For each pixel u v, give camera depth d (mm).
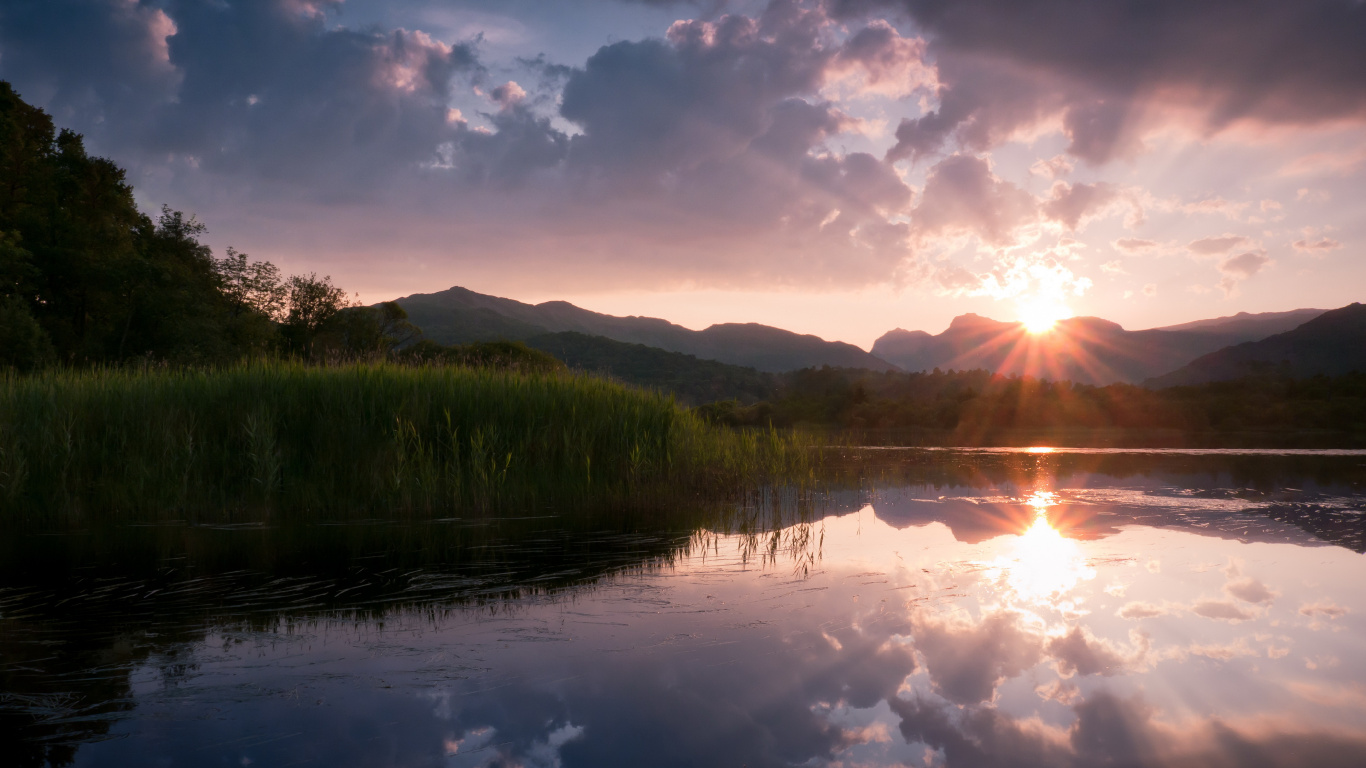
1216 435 31469
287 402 9414
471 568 5586
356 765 2545
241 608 4473
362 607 4500
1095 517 8227
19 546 6395
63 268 26531
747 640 3965
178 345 25141
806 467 12039
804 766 2559
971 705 3143
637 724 2898
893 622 4312
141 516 7859
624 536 6969
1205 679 3477
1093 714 3057
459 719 2934
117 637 3910
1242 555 6227
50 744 2684
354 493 8461
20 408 8875
